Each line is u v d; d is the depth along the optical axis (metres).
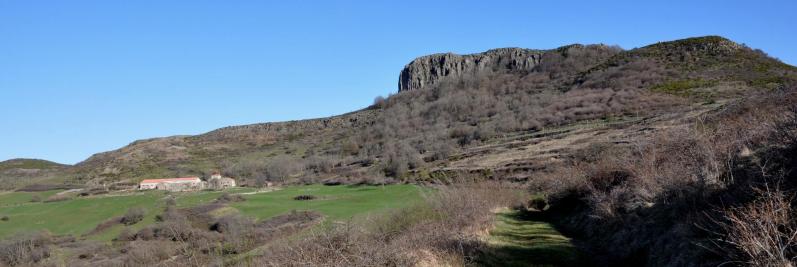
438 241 11.55
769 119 12.29
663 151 15.38
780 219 7.13
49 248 23.80
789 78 72.38
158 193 62.12
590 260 12.35
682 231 9.62
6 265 22.44
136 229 25.94
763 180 8.85
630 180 15.36
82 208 48.47
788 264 6.28
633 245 11.79
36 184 89.56
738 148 11.71
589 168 19.30
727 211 7.95
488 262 11.65
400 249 9.42
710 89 73.19
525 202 24.36
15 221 43.97
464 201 15.72
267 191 60.62
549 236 15.96
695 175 10.94
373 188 49.50
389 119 117.19
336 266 7.90
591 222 16.14
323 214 25.95
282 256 8.39
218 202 43.72
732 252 7.35
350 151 98.38
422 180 47.00
